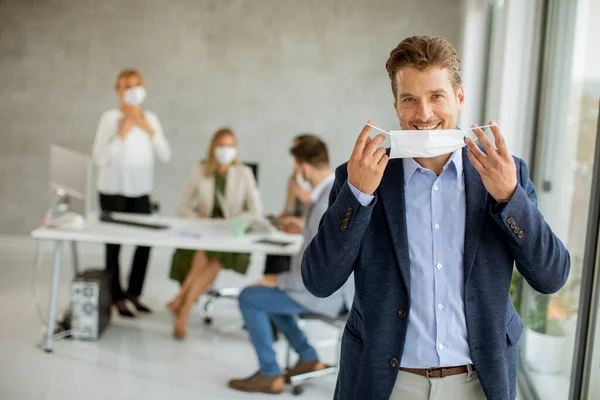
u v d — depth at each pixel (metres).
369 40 6.27
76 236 3.99
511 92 4.29
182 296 4.57
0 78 6.50
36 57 6.46
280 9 6.29
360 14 6.25
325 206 3.41
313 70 6.34
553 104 3.54
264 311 3.56
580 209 2.89
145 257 4.91
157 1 6.34
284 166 6.45
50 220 4.13
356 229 1.43
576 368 2.46
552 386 3.13
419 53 1.41
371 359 1.49
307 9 6.28
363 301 1.50
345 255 1.46
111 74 6.44
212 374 3.86
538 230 1.40
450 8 6.14
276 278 3.58
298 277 3.48
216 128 6.45
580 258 2.85
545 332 3.36
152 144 5.21
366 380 1.49
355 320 1.55
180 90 6.43
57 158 4.34
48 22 6.41
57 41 6.43
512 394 1.52
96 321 4.31
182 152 6.50
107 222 4.36
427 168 1.51
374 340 1.48
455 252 1.49
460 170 1.50
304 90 6.36
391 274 1.48
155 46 6.39
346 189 1.43
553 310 3.23
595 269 2.38
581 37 3.03
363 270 1.50
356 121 6.36
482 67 5.51
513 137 4.31
